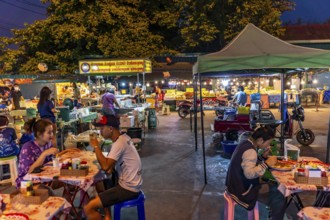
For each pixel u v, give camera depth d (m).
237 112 7.71
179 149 7.75
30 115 8.70
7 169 5.67
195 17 16.03
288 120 7.79
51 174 3.20
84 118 8.38
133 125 8.08
